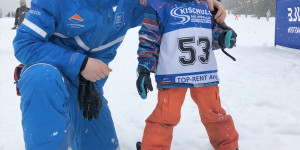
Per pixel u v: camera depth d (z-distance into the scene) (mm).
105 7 1707
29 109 1403
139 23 2131
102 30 1747
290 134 2486
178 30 2016
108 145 1979
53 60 1558
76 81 1784
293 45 6699
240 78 4363
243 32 12906
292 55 5957
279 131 2531
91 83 1694
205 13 2143
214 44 2271
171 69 1986
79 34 1710
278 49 6840
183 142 2408
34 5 1593
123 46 8516
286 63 5223
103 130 1965
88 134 1914
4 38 11578
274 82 4074
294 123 2635
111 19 1756
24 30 1573
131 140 2453
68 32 1688
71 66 1565
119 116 3018
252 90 3729
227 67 5188
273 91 3652
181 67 1988
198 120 2857
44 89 1403
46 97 1404
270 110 3020
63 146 1445
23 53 1565
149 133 1959
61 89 1484
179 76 1976
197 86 2002
